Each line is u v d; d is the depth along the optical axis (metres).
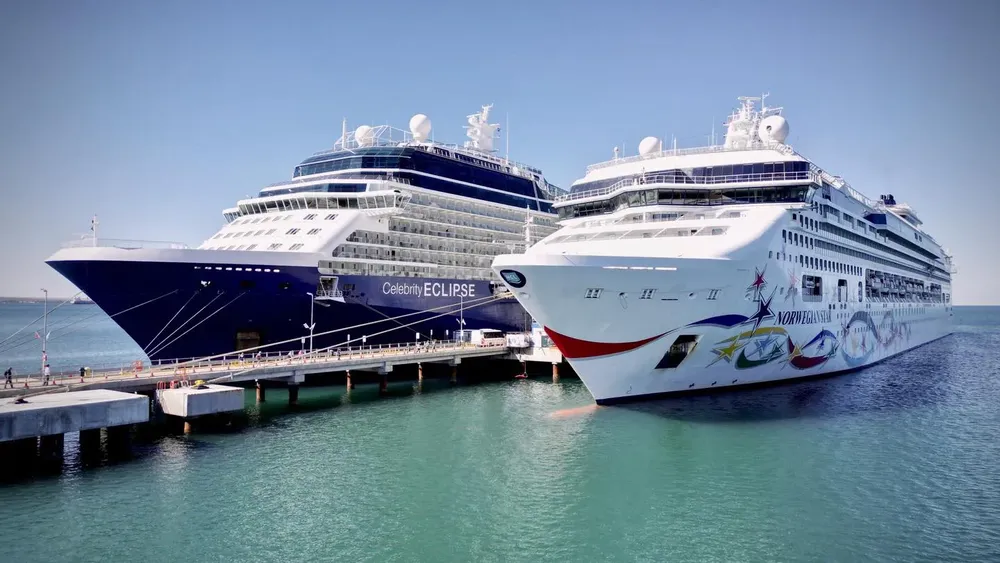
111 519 22.48
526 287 33.03
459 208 59.50
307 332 47.22
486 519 22.73
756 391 42.78
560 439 31.95
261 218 53.16
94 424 28.62
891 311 64.31
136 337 42.22
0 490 25.05
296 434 33.50
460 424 35.69
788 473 27.05
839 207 49.75
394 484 26.00
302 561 19.73
